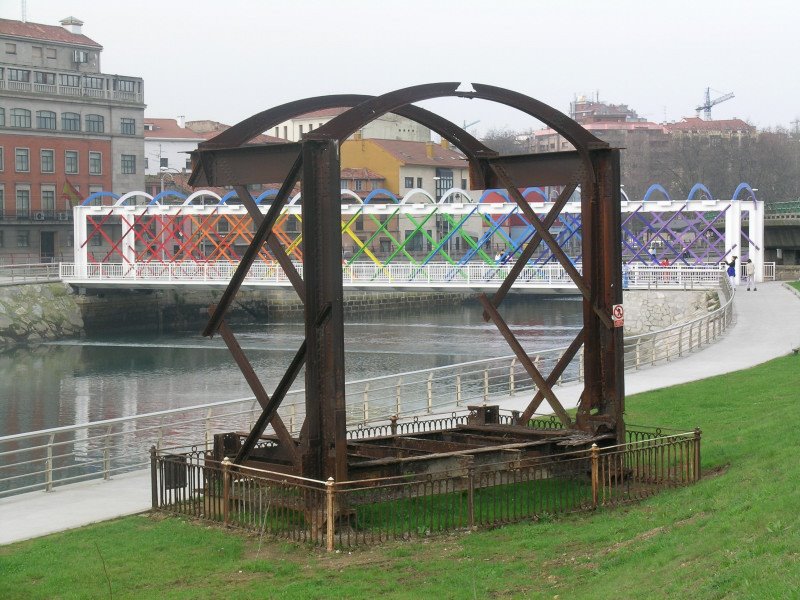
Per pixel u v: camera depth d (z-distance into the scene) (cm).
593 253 1839
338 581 1342
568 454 1703
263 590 1320
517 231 12475
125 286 7950
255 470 1571
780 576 1045
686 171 15462
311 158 1555
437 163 12912
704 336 4316
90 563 1449
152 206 7938
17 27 10394
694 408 2512
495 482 1617
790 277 8031
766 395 2555
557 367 1945
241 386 5247
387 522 1538
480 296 1973
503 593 1270
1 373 5891
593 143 1814
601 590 1213
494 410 2094
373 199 12119
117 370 5956
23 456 3469
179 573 1399
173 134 14112
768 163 15025
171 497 1820
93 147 10738
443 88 1681
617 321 1817
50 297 7956
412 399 4097
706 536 1289
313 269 1563
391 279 6844
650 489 1725
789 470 1512
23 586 1373
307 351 1564
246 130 1703
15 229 10112
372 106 1584
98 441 3666
